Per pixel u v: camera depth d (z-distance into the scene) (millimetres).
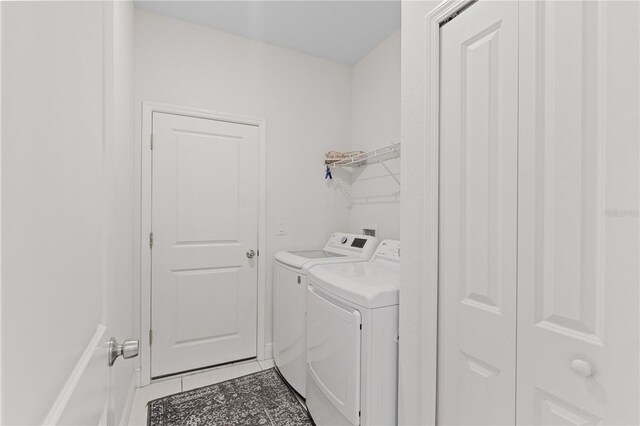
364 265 1976
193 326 2320
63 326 405
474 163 975
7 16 267
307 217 2738
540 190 795
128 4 1810
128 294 1861
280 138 2633
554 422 760
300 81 2709
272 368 2391
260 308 2543
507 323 874
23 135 297
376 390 1306
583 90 704
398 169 2320
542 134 792
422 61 1138
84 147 506
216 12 2184
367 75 2703
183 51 2275
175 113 2254
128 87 1831
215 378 2229
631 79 624
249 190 2520
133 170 2061
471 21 979
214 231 2393
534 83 805
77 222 468
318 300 1645
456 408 1026
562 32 745
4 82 262
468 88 998
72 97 443
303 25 2326
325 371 1557
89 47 537
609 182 659
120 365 1535
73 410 429
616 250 648
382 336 1320
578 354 710
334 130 2865
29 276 309
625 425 629
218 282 2404
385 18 2227
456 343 1032
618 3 645
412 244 1188
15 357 281
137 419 1772
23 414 293
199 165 2344
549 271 775
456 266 1033
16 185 283
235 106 2457
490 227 926
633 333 619
